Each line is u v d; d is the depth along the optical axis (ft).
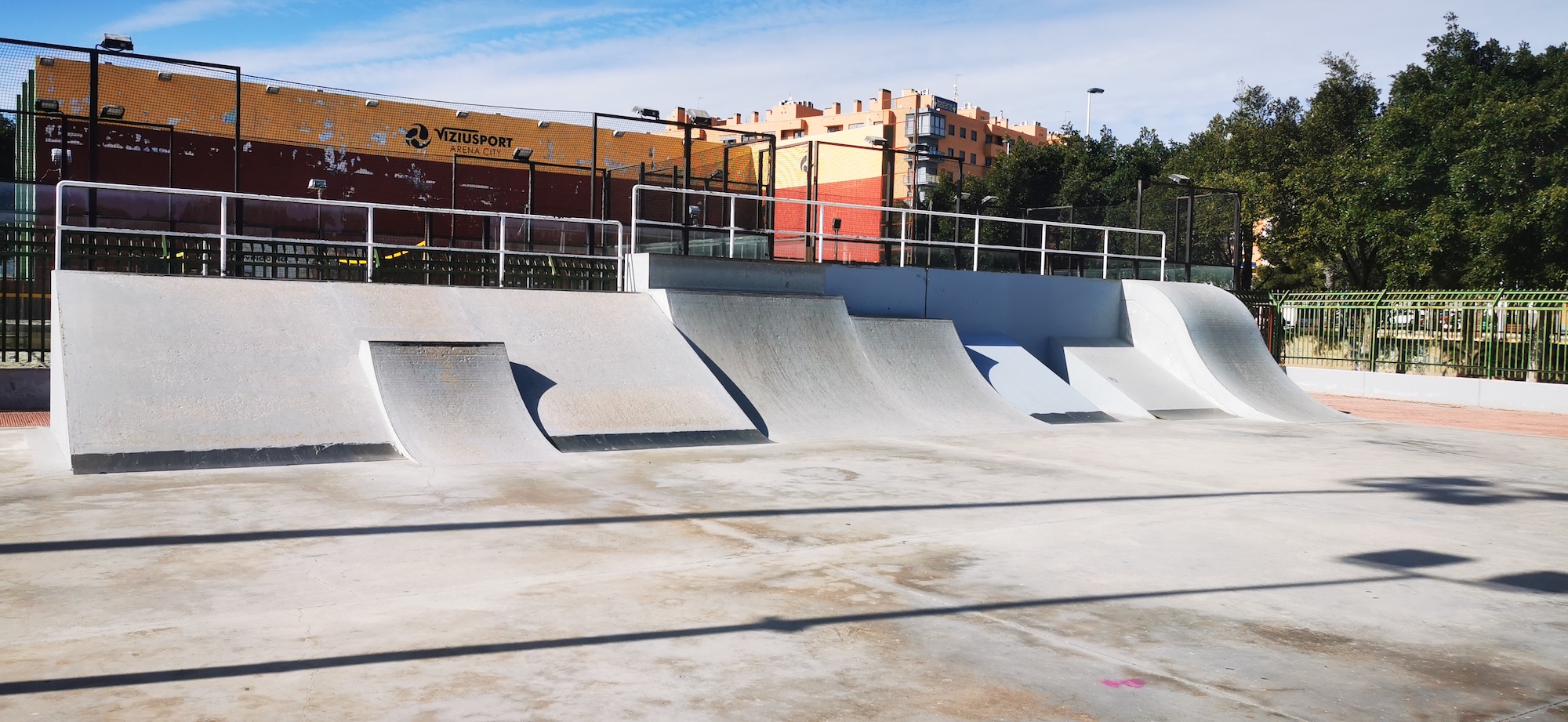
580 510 23.03
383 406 31.27
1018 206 161.89
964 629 14.85
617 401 35.68
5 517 20.90
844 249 88.22
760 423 38.04
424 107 79.10
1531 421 53.31
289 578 16.72
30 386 40.96
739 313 43.37
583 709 11.44
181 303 33.22
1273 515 24.45
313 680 12.15
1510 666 13.78
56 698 11.39
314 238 73.00
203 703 11.32
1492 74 110.22
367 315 35.94
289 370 32.04
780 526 21.83
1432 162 81.51
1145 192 73.72
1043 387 49.62
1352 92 149.48
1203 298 59.00
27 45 45.11
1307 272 125.70
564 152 84.94
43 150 64.44
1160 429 44.47
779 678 12.60
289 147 73.41
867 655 13.60
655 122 60.64
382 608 15.17
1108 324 59.41
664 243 58.95
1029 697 12.18
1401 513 25.13
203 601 15.29
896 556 19.33
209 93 71.00
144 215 58.85
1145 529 22.41
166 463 27.09
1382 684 12.97
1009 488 27.45
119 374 29.48
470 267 49.85
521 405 33.24
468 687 12.05
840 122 316.81
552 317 39.29
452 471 27.94
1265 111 160.25
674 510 23.34
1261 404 52.39
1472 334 63.87
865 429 39.40
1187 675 13.11
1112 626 15.20
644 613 15.23
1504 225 74.08
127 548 18.47
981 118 330.75
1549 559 20.39
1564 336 59.41
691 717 11.29
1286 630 15.21
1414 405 63.00
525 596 15.99
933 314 53.62
